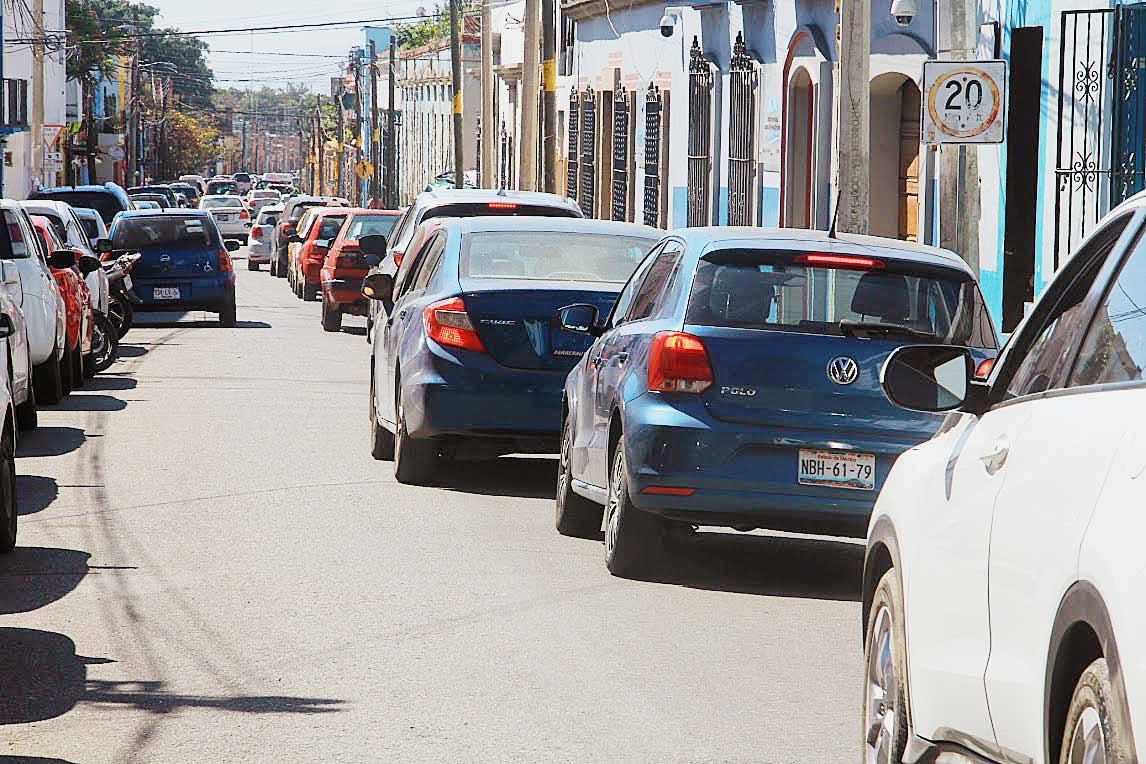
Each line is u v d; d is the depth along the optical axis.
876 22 58.19
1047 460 11.17
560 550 27.84
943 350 14.73
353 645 21.16
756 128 74.50
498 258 34.72
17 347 40.00
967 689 12.23
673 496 24.31
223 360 63.28
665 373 24.42
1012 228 45.22
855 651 21.41
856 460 24.12
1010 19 46.62
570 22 120.50
